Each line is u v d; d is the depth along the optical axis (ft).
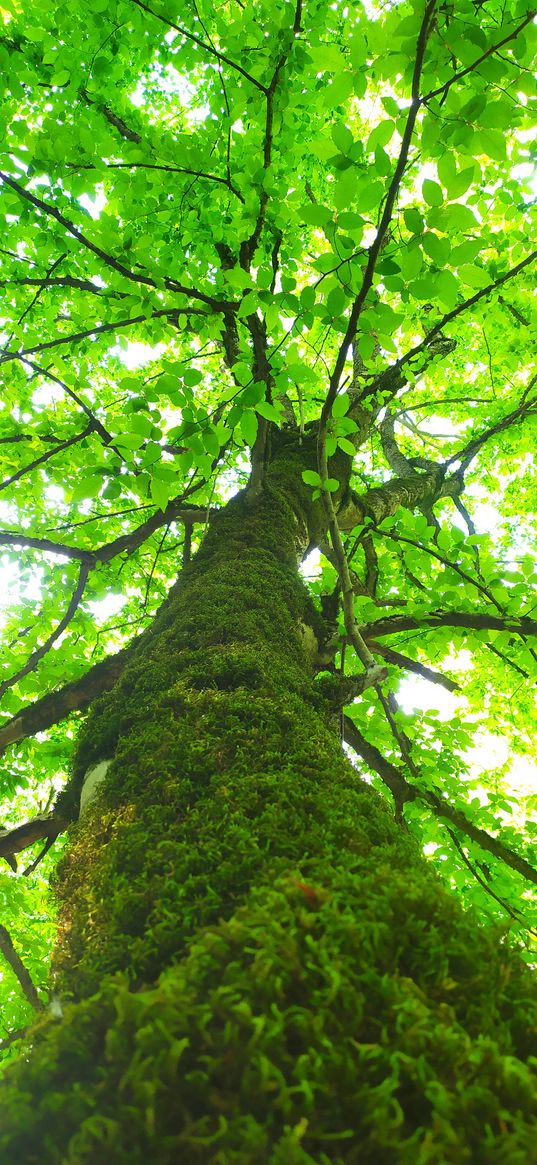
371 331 7.47
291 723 5.95
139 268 10.95
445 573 11.21
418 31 5.65
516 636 11.76
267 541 10.67
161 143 10.23
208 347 22.44
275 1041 2.35
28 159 9.37
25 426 12.51
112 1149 2.13
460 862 12.53
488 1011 2.69
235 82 11.27
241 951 2.85
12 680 10.55
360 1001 2.52
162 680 7.06
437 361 18.65
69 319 15.69
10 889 13.37
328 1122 2.18
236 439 8.70
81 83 10.48
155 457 8.14
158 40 11.03
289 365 7.50
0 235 11.82
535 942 10.94
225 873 3.89
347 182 5.95
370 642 12.44
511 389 25.86
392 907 3.16
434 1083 2.20
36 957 13.97
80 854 5.23
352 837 4.24
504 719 18.61
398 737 11.23
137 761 5.73
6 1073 2.81
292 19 9.80
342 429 7.95
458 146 5.83
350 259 6.43
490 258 18.01
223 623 8.01
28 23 11.41
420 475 18.95
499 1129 2.15
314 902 3.09
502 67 5.70
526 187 13.92
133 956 3.55
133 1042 2.48
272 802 4.65
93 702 7.78
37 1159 2.20
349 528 15.14
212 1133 2.16
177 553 19.17
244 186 9.68
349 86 6.27
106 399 18.93
